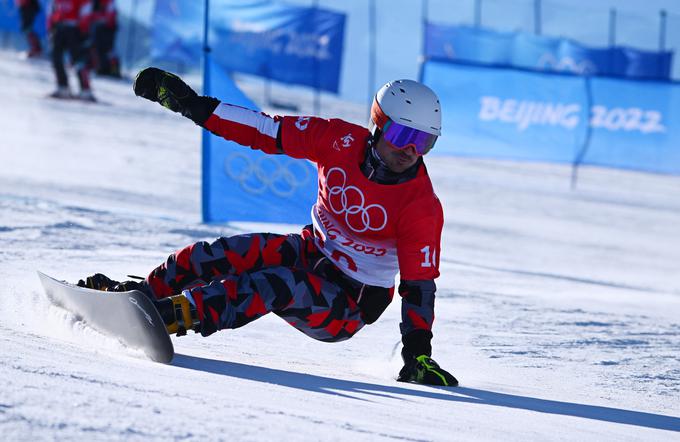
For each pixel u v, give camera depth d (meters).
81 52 57.78
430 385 9.32
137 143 44.91
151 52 58.19
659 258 32.91
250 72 53.66
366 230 9.27
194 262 9.38
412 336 9.42
